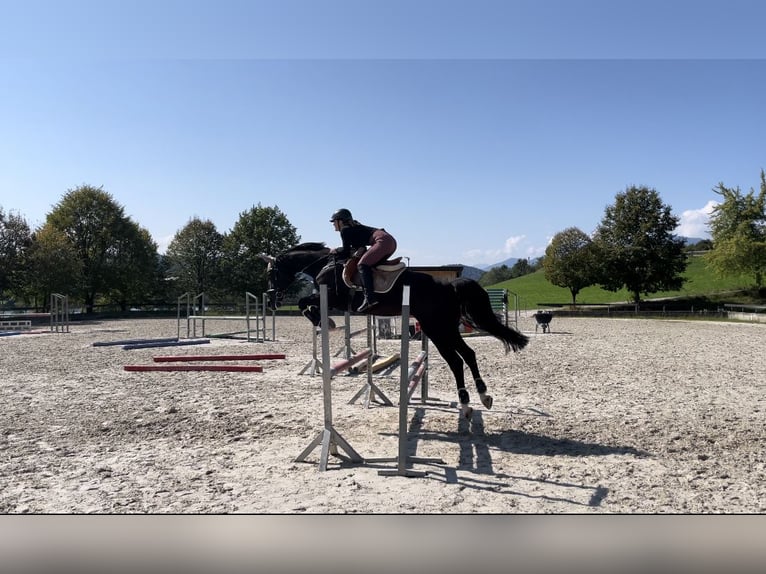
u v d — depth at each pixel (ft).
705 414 23.82
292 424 22.24
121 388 30.86
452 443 19.47
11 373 37.09
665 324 99.86
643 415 23.71
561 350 52.11
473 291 20.43
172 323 107.96
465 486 15.21
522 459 17.51
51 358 46.24
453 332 20.21
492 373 36.52
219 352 50.83
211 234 167.53
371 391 25.88
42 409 25.23
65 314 81.20
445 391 29.91
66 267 129.90
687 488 14.97
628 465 16.80
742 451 18.25
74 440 19.95
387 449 18.76
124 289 153.48
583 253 147.95
